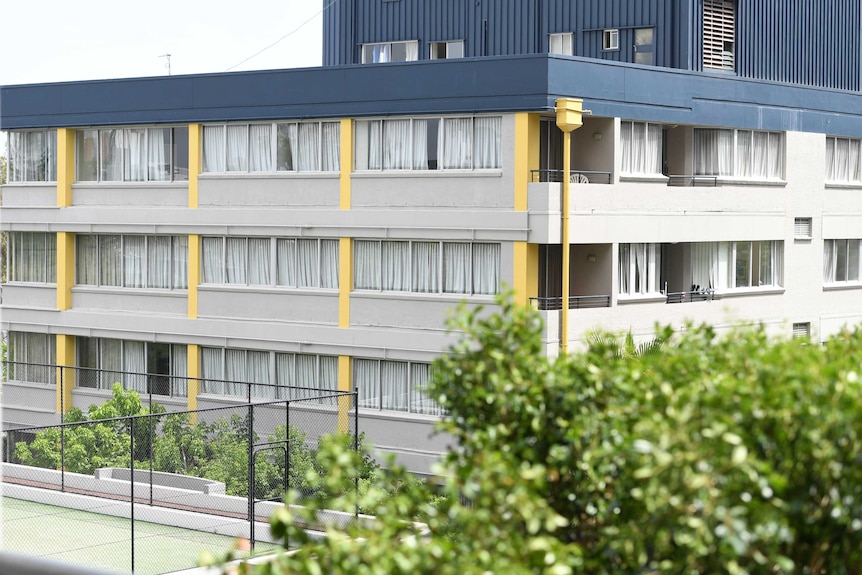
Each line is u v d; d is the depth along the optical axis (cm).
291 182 3553
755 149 3856
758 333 905
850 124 4194
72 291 3994
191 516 2592
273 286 3612
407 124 3362
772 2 4188
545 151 3297
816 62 4353
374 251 3434
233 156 3669
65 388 3997
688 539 697
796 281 4003
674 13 3997
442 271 3316
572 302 3316
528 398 891
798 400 753
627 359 930
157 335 3809
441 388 927
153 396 3819
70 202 3975
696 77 3562
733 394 765
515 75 3159
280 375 3603
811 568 770
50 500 2762
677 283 3647
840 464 733
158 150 3822
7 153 4106
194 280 3747
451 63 3253
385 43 4688
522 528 825
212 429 3147
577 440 841
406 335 3356
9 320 4112
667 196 3488
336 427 3475
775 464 751
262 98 3566
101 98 3862
